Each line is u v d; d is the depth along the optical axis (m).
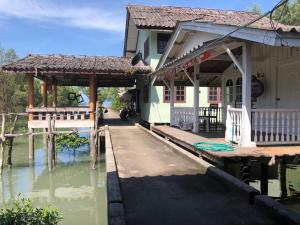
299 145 8.76
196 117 12.82
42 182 12.84
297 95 9.62
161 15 20.22
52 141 14.36
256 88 11.10
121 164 8.49
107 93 61.84
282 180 8.88
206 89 19.97
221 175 6.53
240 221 4.55
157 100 19.06
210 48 8.95
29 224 6.21
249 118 8.55
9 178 13.36
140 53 21.25
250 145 8.57
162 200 5.50
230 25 8.20
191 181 6.72
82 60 19.09
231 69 13.84
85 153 17.94
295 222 4.12
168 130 14.24
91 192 11.69
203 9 22.02
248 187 5.55
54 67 16.25
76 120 15.88
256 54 11.62
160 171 7.66
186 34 13.49
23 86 34.28
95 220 9.10
